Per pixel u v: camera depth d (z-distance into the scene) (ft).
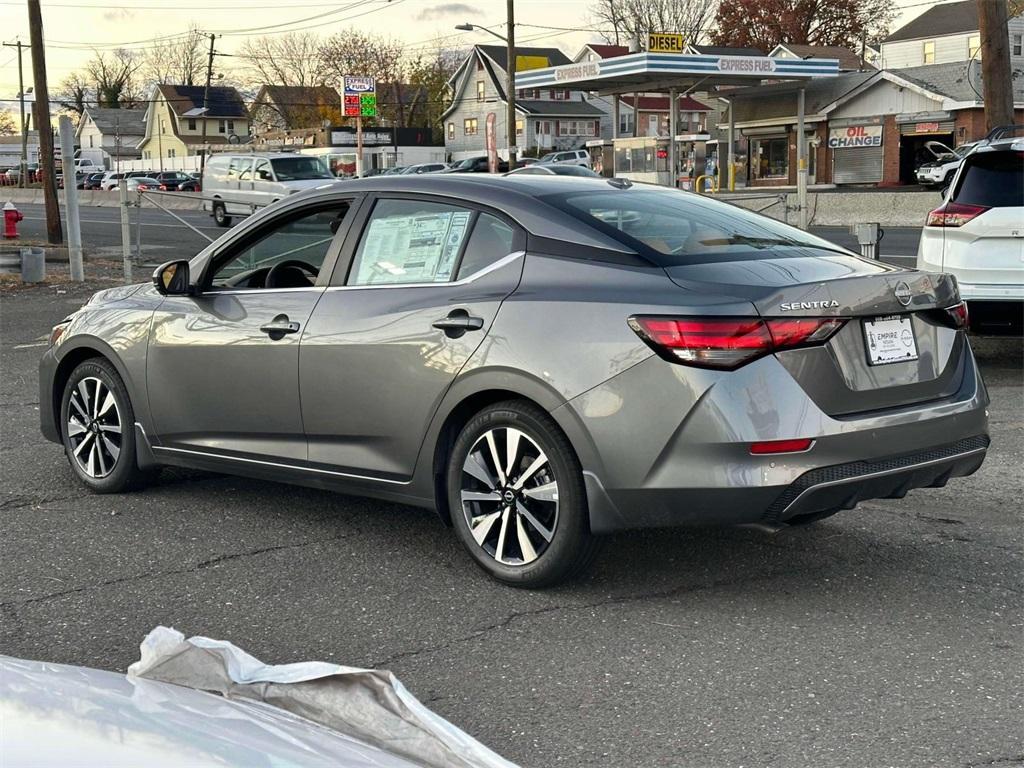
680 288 13.89
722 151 209.97
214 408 18.16
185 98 387.55
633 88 137.69
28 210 164.76
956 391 15.17
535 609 14.55
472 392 14.99
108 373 19.80
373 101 154.30
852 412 13.94
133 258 79.10
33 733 4.75
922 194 105.19
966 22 256.52
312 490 20.54
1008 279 29.58
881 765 10.48
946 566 16.21
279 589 15.47
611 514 14.06
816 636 13.62
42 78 87.56
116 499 20.11
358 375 16.19
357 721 8.02
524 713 11.68
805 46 235.20
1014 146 30.07
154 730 5.04
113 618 14.51
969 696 11.95
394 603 14.89
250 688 8.46
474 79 312.71
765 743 10.94
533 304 14.69
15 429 26.45
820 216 113.29
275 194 110.01
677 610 14.48
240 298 18.03
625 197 16.33
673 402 13.48
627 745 10.95
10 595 15.37
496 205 15.74
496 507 15.38
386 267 16.55
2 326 46.21
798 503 13.55
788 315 13.53
